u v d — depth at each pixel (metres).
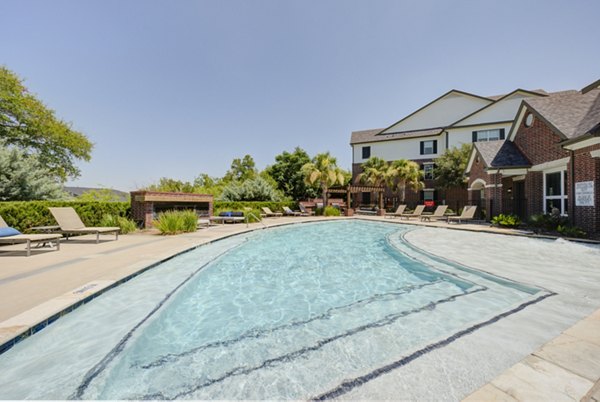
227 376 2.70
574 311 3.60
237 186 23.89
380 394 2.07
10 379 2.55
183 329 3.79
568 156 10.38
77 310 3.72
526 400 1.83
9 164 11.73
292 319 4.06
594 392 1.91
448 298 4.70
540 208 12.95
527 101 13.55
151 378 2.68
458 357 2.56
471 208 15.16
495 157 14.34
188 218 12.04
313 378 2.64
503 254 7.24
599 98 10.80
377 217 20.98
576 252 7.44
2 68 17.16
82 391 2.43
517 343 2.81
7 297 3.82
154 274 5.67
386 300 4.73
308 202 27.25
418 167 26.41
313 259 7.77
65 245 8.34
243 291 5.29
